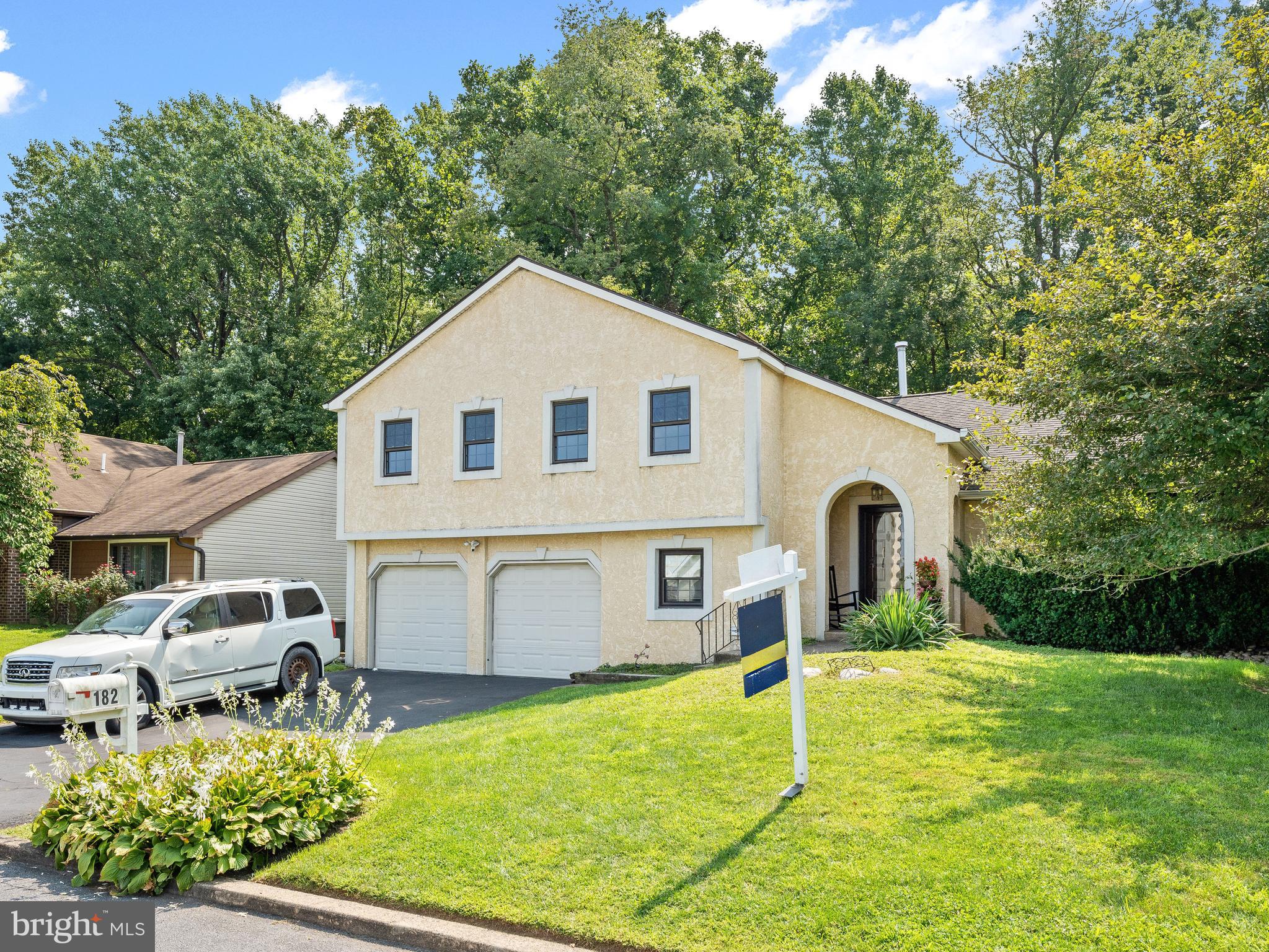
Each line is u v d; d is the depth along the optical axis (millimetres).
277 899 6176
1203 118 12008
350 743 8148
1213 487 9430
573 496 18188
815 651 14859
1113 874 5410
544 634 18938
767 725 8836
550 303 18797
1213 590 14039
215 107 43062
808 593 16938
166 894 6602
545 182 36344
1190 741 7871
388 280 43156
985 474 12422
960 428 15719
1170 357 9203
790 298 43562
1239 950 4605
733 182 41031
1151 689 10039
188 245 42406
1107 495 10047
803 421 17312
